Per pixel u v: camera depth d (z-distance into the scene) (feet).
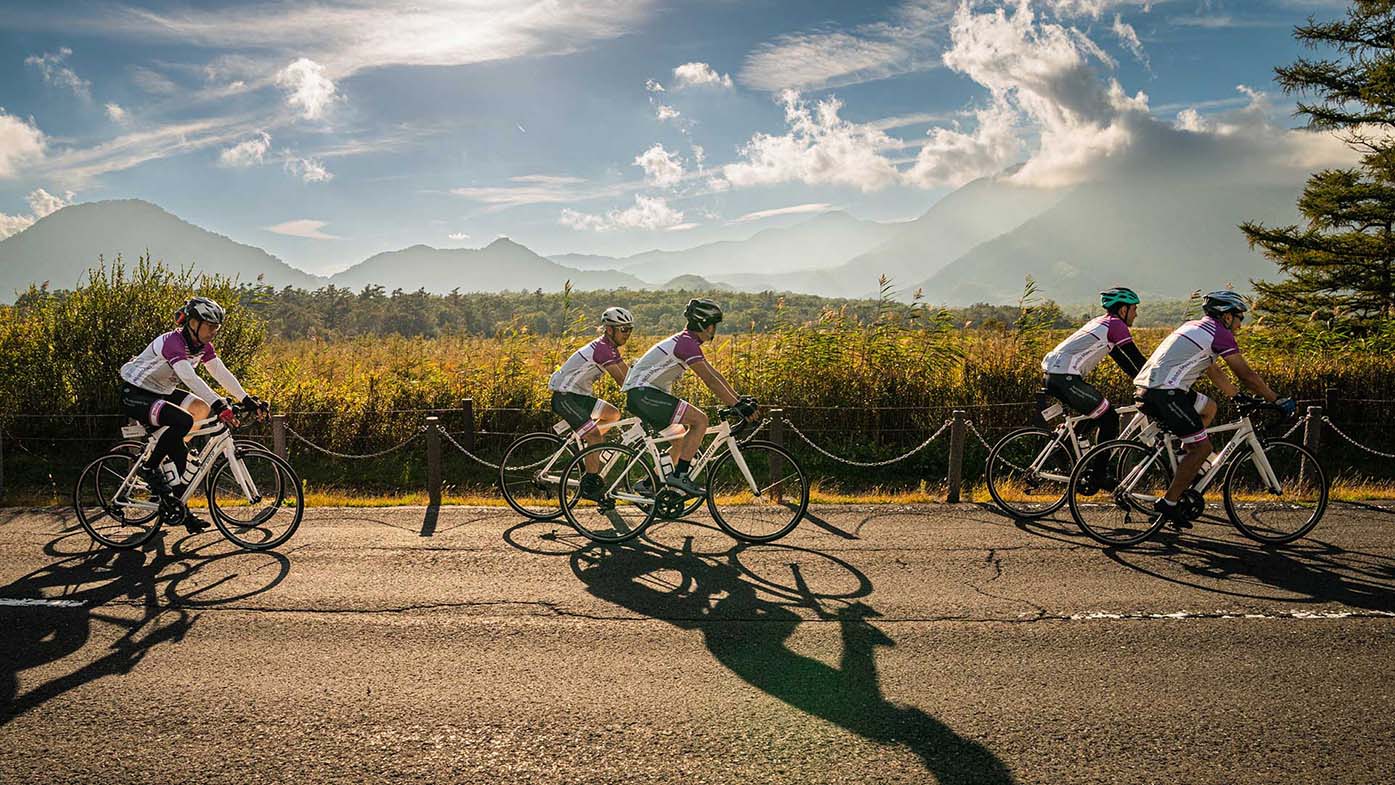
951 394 41.91
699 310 23.97
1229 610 18.75
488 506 29.43
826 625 18.04
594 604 19.35
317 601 19.54
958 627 17.87
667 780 12.05
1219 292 23.58
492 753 12.82
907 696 14.70
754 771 12.30
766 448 25.18
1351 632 17.46
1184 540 24.17
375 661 16.25
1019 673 15.61
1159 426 24.13
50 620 18.38
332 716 14.02
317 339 66.74
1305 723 13.67
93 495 24.06
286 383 44.52
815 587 20.49
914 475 39.09
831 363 42.91
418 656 16.48
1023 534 25.12
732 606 19.21
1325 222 79.20
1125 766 12.42
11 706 14.42
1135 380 24.50
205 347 23.85
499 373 43.50
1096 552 23.21
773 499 27.45
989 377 41.96
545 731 13.50
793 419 41.34
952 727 13.60
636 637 17.42
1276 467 28.12
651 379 24.20
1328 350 47.32
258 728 13.62
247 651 16.74
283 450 33.60
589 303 214.69
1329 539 24.16
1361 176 77.20
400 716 14.02
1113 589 20.18
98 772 12.32
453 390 42.47
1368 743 13.04
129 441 24.25
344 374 49.75
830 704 14.40
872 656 16.42
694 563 22.44
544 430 41.29
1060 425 27.30
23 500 30.04
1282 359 46.32
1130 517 25.04
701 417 24.30
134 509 24.18
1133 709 14.19
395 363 47.19
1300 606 18.97
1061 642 17.04
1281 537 24.13
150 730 13.57
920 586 20.49
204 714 14.10
